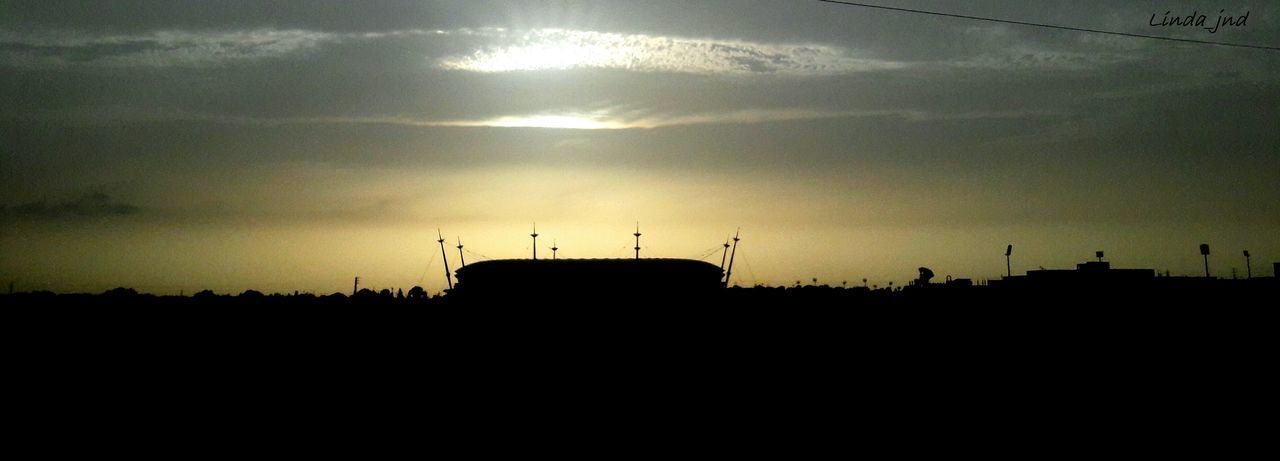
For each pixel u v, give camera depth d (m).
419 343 31.28
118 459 17.98
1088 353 31.47
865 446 18.91
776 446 19.03
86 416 22.48
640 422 21.80
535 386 26.39
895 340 33.69
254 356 31.73
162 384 27.58
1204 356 30.17
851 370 29.34
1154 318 33.94
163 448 19.09
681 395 25.39
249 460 18.00
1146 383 26.97
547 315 28.69
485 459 18.02
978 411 23.14
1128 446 18.80
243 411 23.50
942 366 30.03
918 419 22.05
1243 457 17.62
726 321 30.14
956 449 18.62
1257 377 26.94
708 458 17.97
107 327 35.03
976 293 38.06
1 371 29.39
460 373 27.81
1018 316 35.50
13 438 20.03
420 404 24.45
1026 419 21.92
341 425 21.66
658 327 28.75
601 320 28.64
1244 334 32.16
